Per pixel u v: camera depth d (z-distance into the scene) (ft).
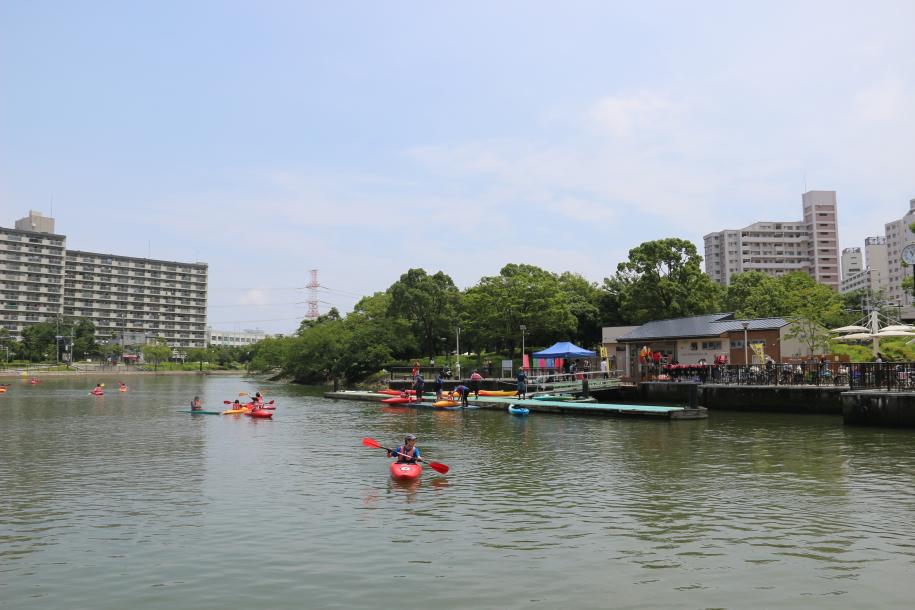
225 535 46.65
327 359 307.58
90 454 86.48
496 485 63.67
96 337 620.08
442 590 35.73
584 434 103.86
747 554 41.34
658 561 40.16
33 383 355.15
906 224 510.58
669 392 154.20
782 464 73.00
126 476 69.92
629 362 207.31
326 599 34.71
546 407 144.66
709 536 45.29
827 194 554.05
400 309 298.76
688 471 69.82
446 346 307.58
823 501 55.26
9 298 593.83
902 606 33.24
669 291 243.81
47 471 73.26
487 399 164.86
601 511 52.70
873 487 60.59
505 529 47.62
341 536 46.16
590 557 41.04
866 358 161.27
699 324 191.11
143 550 43.37
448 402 161.68
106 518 51.65
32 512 53.78
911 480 63.57
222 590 36.17
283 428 119.34
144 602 34.63
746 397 135.13
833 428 104.88
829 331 166.61
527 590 35.60
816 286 210.59
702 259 251.19
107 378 443.73
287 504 56.13
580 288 317.01
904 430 98.99
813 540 44.16
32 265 609.42
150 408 172.14
